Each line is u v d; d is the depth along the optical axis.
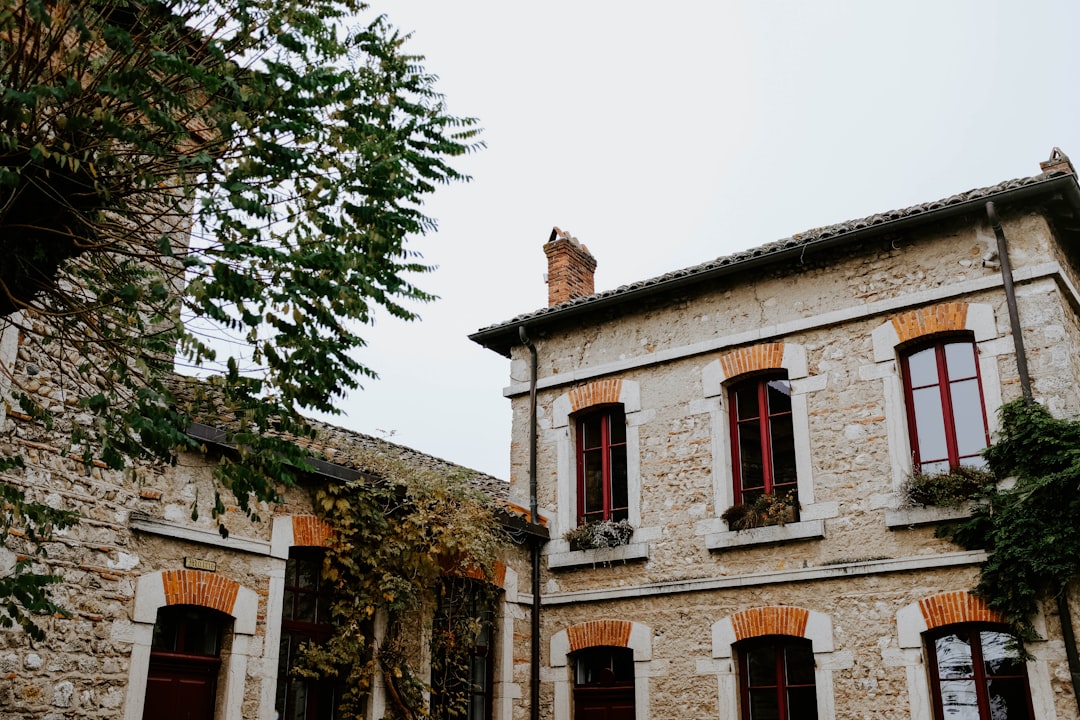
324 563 9.81
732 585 11.10
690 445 11.98
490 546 10.85
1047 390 9.88
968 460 10.34
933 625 9.79
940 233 10.97
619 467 12.72
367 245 6.59
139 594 8.22
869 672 10.04
